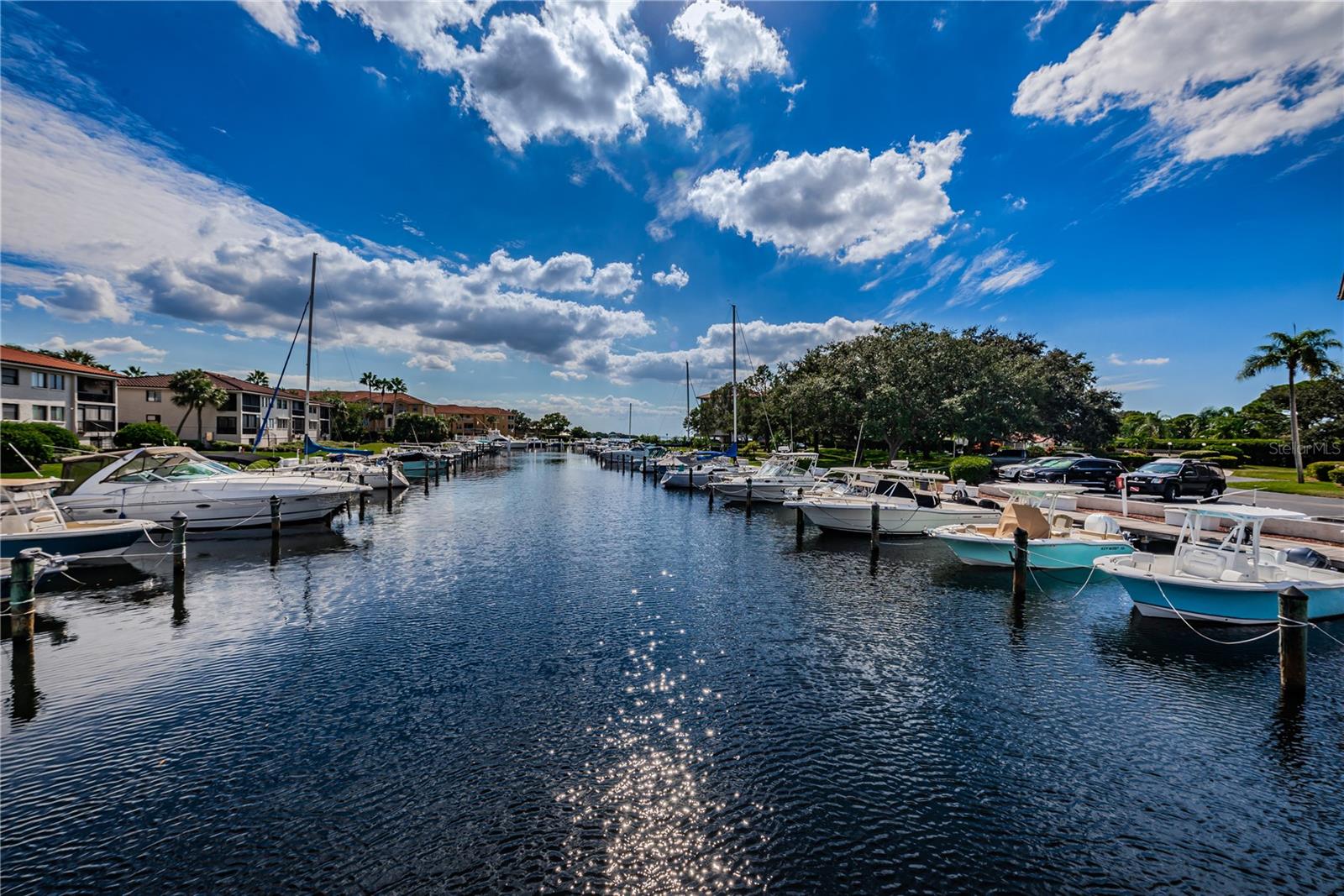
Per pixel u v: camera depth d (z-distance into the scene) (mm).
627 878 5199
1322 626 10836
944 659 10047
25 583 10008
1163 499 24297
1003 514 16172
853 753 7152
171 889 5059
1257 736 7586
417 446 70875
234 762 6898
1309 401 50656
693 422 95438
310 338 36125
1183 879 5238
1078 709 8305
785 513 28781
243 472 21719
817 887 5129
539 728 7680
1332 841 5727
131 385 65438
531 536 22062
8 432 28812
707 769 6801
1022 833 5805
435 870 5270
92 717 7918
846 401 42281
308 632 11195
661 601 13312
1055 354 58875
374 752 7113
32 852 5465
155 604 12992
